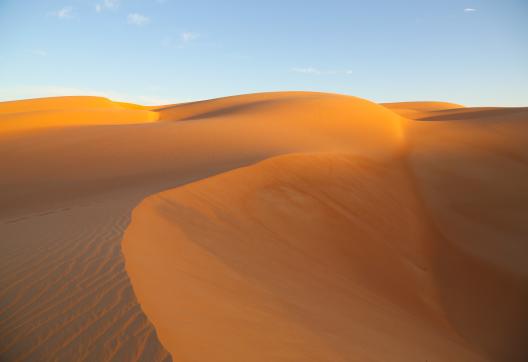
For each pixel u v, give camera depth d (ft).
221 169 46.91
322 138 79.56
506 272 37.55
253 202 36.73
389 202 48.80
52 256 17.88
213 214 31.17
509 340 29.43
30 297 13.87
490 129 89.51
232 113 118.21
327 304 22.15
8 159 63.77
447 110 192.85
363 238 38.22
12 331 11.78
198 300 15.51
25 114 109.19
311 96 137.90
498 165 67.46
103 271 15.90
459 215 49.39
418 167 65.92
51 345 11.02
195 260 21.01
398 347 19.25
